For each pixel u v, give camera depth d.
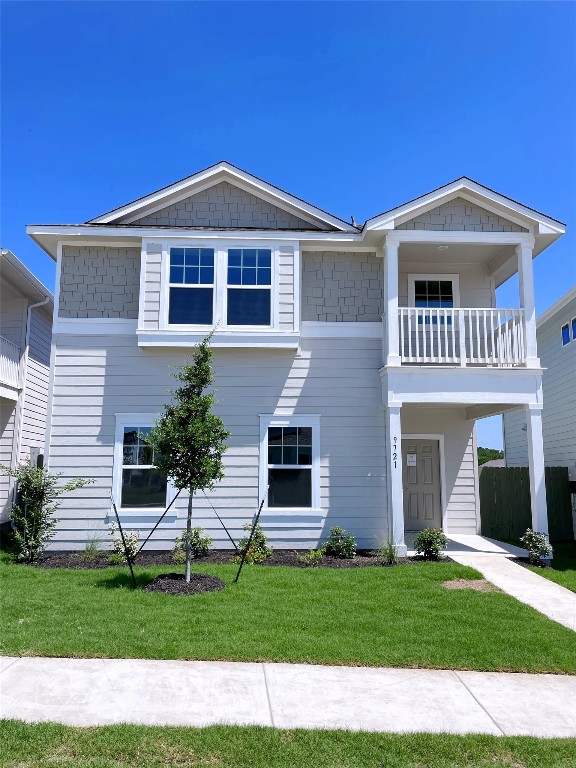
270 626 6.63
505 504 14.96
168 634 6.30
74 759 3.82
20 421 15.08
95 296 12.16
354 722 4.54
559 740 4.31
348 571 9.59
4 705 4.63
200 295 11.95
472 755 4.05
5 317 15.51
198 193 12.76
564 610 7.70
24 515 10.87
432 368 11.34
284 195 12.50
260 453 11.78
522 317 11.70
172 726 4.32
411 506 13.88
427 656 5.93
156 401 11.80
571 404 16.73
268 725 4.42
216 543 11.48
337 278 12.50
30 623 6.60
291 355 12.15
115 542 10.98
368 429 11.99
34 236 12.03
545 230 11.78
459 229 11.88
